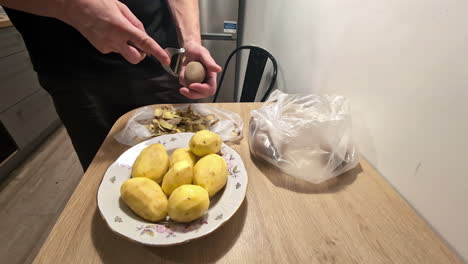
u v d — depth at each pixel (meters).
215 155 0.38
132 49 0.44
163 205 0.31
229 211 0.33
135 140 0.50
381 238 0.33
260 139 0.46
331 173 0.42
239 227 0.34
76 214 0.34
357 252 0.31
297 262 0.30
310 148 0.43
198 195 0.30
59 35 0.60
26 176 1.19
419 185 0.35
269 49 1.01
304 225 0.34
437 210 0.33
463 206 0.29
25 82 1.27
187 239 0.29
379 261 0.30
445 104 0.30
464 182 0.29
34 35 0.59
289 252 0.31
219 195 0.36
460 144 0.29
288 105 0.50
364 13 0.43
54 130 1.51
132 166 0.39
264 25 1.04
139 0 0.66
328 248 0.32
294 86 0.79
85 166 0.81
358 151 0.45
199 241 0.32
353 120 0.49
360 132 0.48
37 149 1.36
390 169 0.41
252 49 1.06
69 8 0.37
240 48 1.11
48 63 0.63
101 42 0.42
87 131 0.74
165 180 0.34
